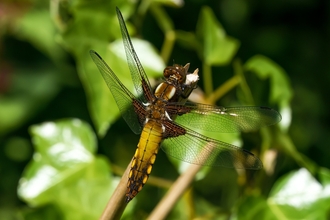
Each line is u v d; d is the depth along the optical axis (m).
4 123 0.90
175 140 0.73
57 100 0.90
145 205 0.87
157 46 0.89
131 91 0.76
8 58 0.90
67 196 0.74
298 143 0.90
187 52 0.90
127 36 0.74
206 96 0.76
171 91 0.73
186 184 0.73
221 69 0.87
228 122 0.74
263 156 0.75
